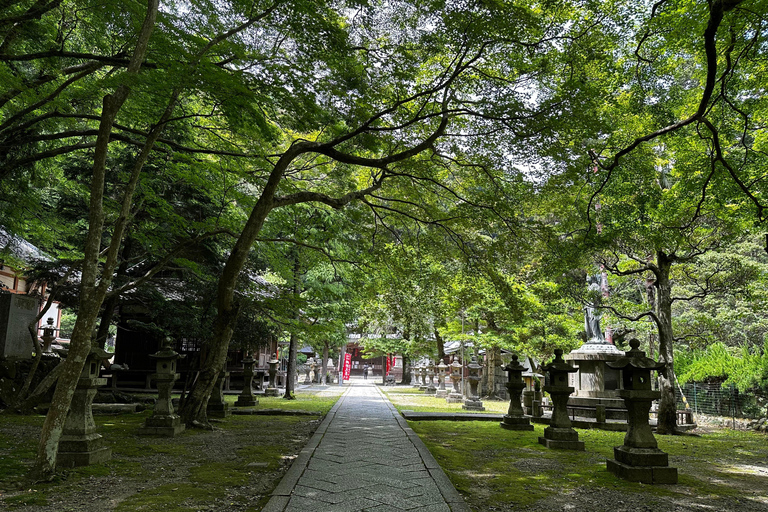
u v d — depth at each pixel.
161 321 16.58
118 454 7.43
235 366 24.95
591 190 11.92
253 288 14.05
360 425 11.04
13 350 14.53
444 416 13.43
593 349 15.12
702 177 10.78
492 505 5.25
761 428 13.82
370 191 12.70
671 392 12.90
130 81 6.26
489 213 12.48
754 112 10.75
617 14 9.11
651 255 14.15
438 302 17.42
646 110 10.99
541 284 17.09
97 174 6.08
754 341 22.27
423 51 9.80
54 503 4.88
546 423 13.24
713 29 6.86
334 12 10.16
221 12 9.42
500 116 10.11
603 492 5.88
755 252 21.27
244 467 6.69
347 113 11.05
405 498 5.14
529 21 8.55
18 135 9.98
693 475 7.19
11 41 8.92
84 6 9.25
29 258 17.23
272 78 9.09
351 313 21.47
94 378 6.77
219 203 13.06
